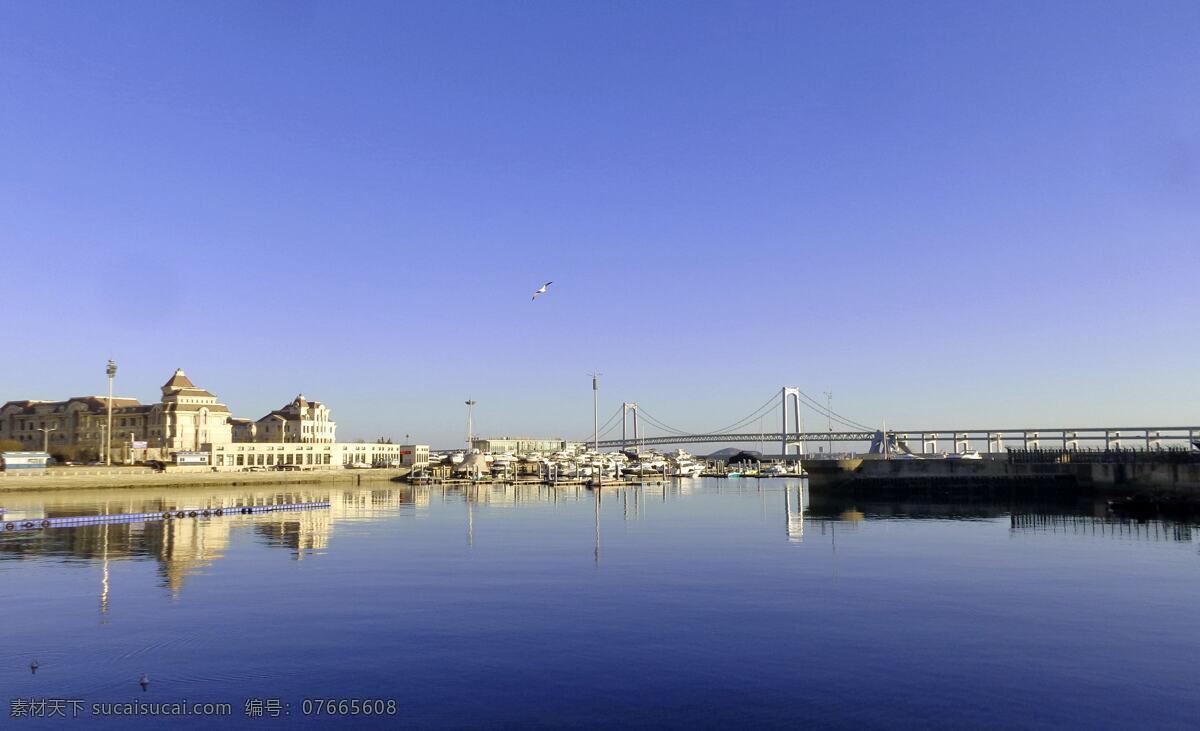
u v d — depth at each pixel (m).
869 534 63.94
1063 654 26.39
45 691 23.08
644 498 126.44
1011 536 61.75
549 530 68.88
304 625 30.61
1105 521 75.19
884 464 116.62
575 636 28.86
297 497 127.00
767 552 52.31
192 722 20.80
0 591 37.75
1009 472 110.81
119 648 27.38
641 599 35.59
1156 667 24.95
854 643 27.83
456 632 29.50
